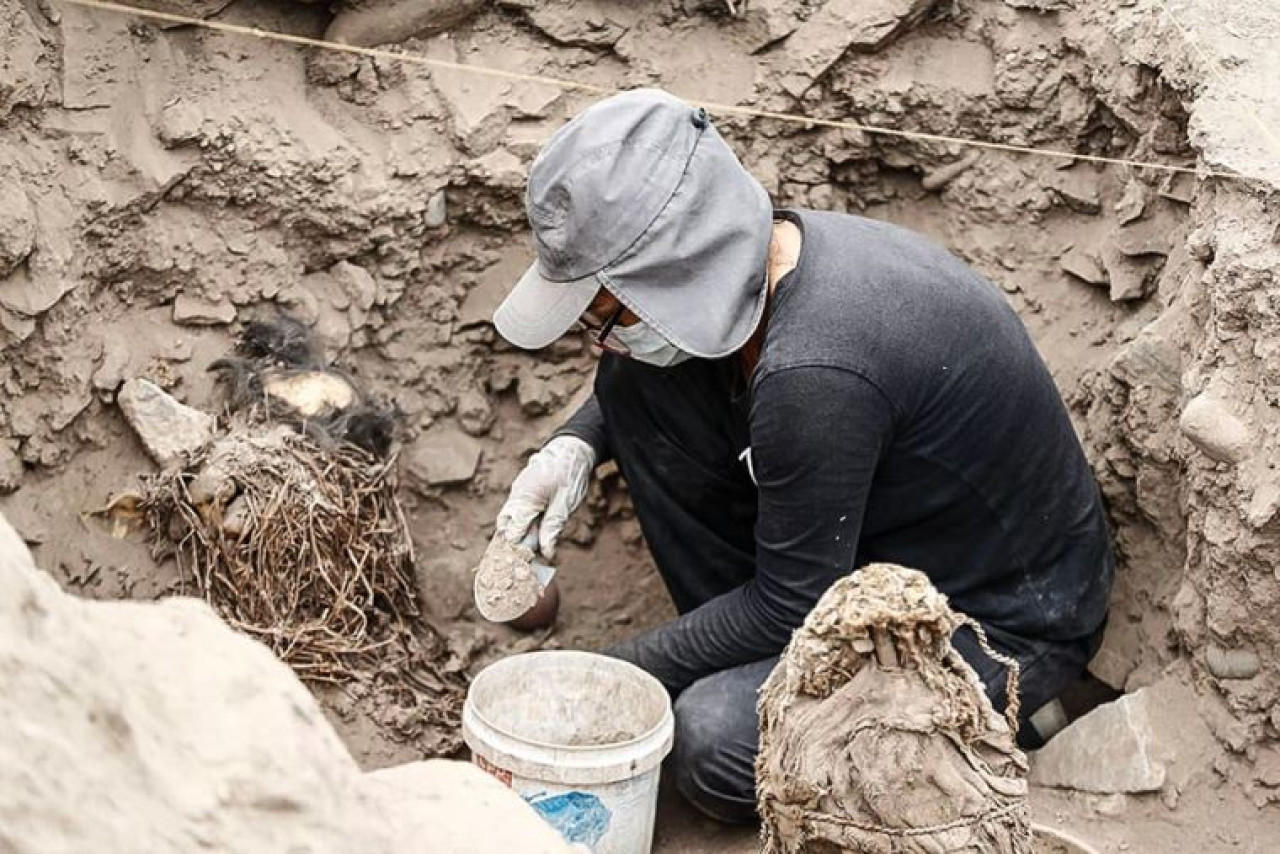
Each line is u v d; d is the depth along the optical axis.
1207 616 2.55
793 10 3.04
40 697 1.03
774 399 2.30
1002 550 2.57
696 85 3.07
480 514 3.12
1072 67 3.00
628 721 2.57
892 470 2.46
